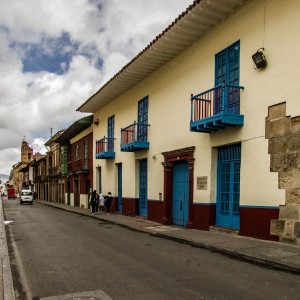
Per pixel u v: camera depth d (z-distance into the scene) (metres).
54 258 8.56
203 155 12.84
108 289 5.97
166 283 6.25
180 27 12.55
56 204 38.12
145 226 14.64
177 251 9.29
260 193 10.12
